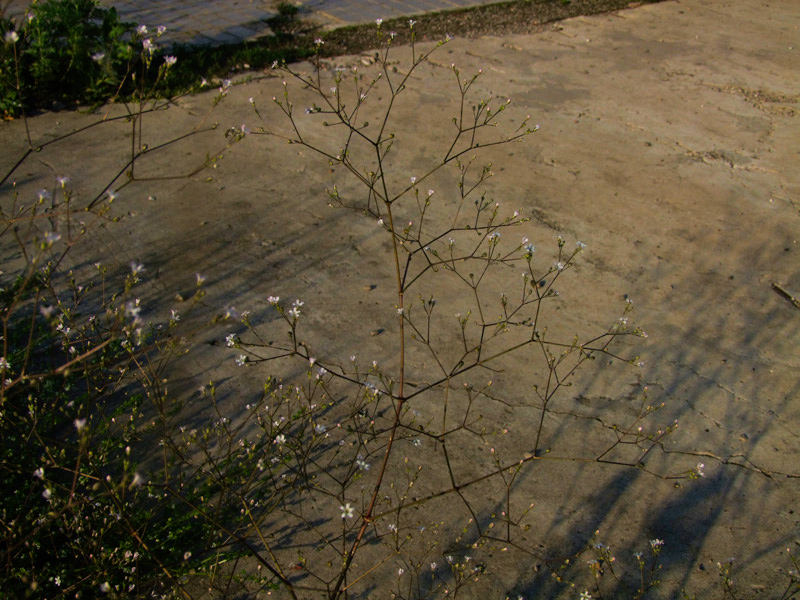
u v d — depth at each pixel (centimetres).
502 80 708
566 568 294
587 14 902
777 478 336
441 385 377
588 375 388
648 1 955
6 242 449
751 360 403
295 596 254
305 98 648
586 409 368
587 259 475
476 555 296
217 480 291
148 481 304
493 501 319
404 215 507
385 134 601
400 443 342
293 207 511
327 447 337
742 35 853
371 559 293
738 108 678
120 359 371
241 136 304
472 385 377
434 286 446
